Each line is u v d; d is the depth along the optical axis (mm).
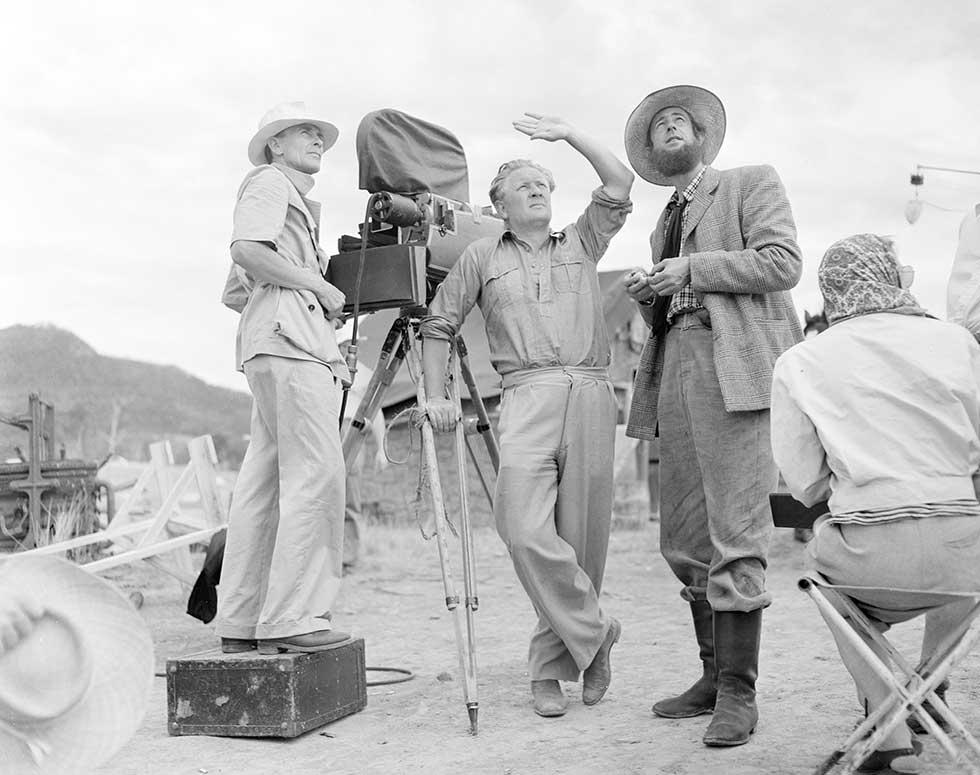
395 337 4906
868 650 2979
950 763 3453
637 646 6125
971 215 4391
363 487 13828
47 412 9477
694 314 4246
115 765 3846
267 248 4402
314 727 4301
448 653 6152
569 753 3836
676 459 4383
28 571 2852
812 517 3383
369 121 4871
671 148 4355
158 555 7953
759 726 4094
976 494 3080
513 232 4703
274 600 4336
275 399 4445
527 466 4406
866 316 3193
